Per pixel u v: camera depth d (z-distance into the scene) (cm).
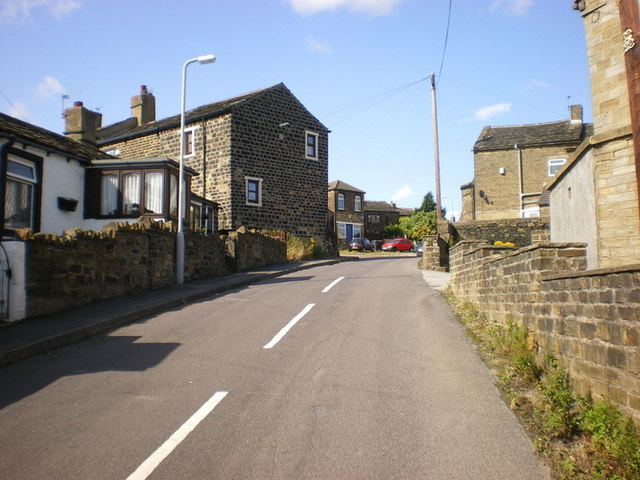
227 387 618
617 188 1007
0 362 712
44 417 529
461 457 443
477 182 4062
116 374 672
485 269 977
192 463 430
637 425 426
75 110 2653
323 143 3238
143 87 3603
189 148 2889
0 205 1417
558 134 4016
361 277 1831
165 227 1484
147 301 1177
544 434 486
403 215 7375
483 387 615
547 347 630
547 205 3369
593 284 507
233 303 1241
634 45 745
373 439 477
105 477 408
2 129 1462
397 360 731
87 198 1877
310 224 3125
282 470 419
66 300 1066
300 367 698
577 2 1103
